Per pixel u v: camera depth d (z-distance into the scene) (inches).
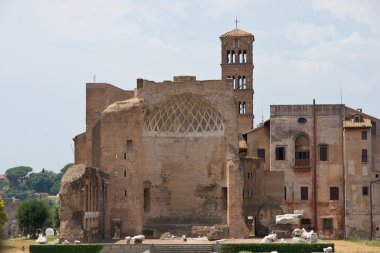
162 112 4520.2
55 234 5027.1
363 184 4692.4
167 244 3563.0
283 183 4672.7
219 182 4478.3
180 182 4520.2
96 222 4141.2
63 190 3875.5
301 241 3627.0
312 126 4813.0
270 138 4845.0
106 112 4409.5
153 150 4498.0
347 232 4680.1
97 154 4458.7
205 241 3919.8
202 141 4527.6
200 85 4488.2
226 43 6151.6
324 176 4781.0
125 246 3526.1
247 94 6097.4
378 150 4788.4
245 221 4628.4
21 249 3607.3
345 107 4817.9
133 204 4333.2
